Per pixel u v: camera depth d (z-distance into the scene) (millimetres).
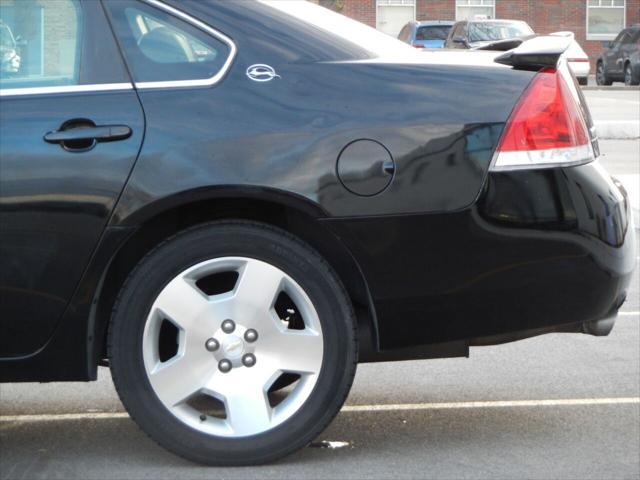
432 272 4215
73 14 4301
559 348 6406
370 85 4266
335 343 4258
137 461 4492
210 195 4125
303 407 4277
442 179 4191
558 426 4953
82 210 4117
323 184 4145
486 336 4297
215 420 4336
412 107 4230
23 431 4957
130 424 5043
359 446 4672
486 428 4934
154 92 4215
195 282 4254
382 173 4168
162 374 4242
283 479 4246
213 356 4258
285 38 4352
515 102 4266
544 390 5551
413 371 5945
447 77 4301
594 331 4523
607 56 36906
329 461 4461
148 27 4312
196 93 4219
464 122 4219
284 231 4215
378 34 4648
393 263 4195
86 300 4176
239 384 4270
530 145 4238
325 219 4156
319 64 4309
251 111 4191
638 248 9555
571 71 4785
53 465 4465
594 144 4539
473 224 4199
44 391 5645
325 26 4457
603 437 4793
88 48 4270
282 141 4160
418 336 4273
